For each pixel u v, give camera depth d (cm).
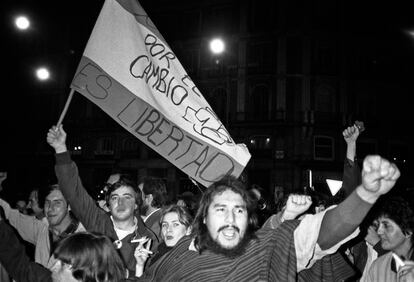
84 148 3400
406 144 3089
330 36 3020
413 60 3194
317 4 3061
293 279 217
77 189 376
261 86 3023
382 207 330
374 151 3008
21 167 3647
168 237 396
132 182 433
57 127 381
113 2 479
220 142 464
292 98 2939
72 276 236
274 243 234
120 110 455
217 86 3138
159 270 269
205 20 3247
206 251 247
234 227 241
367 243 445
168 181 3091
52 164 3531
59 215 450
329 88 2997
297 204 270
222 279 230
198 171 457
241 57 3092
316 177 2817
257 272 229
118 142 3309
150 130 459
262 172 2928
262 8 3097
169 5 3350
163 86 478
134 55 473
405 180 3019
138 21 486
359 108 3038
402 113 3127
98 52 461
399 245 323
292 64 2975
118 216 412
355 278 415
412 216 320
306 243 219
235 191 253
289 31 2988
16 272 296
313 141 2889
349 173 418
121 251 396
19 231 473
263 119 2953
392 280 321
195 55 3247
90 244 242
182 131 465
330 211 215
